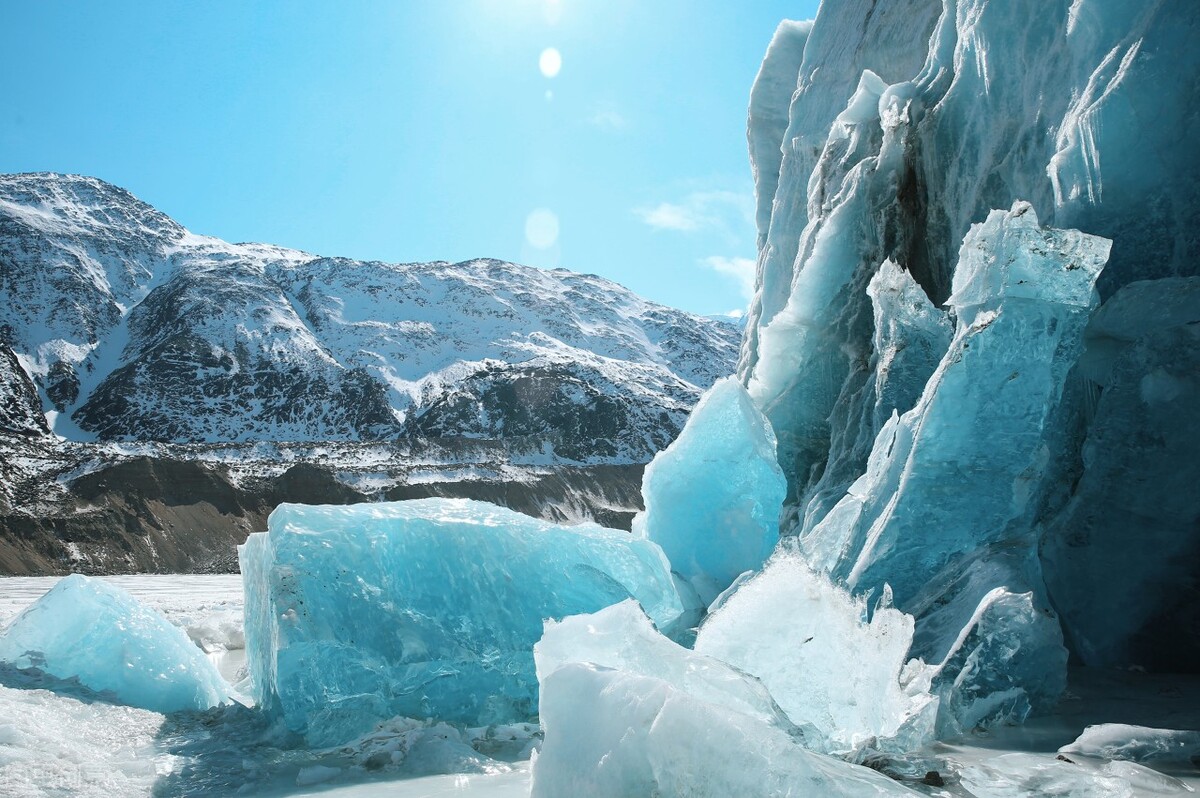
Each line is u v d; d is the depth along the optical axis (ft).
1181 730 13.82
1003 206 27.32
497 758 15.76
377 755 15.12
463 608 18.35
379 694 17.22
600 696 10.12
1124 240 22.40
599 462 247.91
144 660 19.10
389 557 18.22
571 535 20.80
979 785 11.87
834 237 33.04
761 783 9.27
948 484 21.17
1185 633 19.19
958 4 30.66
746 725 9.62
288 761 15.16
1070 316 21.01
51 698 17.06
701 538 27.20
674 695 9.77
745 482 27.40
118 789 13.30
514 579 19.06
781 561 14.92
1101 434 20.66
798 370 34.42
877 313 28.84
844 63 41.14
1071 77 25.13
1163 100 21.89
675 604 21.53
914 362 27.50
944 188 30.30
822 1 44.24
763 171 48.11
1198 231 21.56
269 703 17.67
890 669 14.44
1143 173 22.08
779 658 14.25
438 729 16.12
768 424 29.78
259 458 200.23
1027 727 15.44
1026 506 20.97
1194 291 20.38
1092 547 20.29
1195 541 19.11
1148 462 19.86
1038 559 19.52
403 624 17.65
